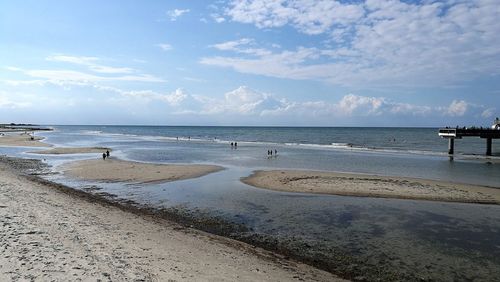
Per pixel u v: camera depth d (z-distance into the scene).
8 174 25.52
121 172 29.06
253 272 9.48
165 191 21.78
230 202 18.98
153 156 45.53
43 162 36.34
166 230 13.34
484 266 11.06
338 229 14.55
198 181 25.41
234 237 13.41
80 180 25.48
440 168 34.31
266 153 51.81
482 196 20.81
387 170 32.69
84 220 13.19
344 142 85.19
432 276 10.33
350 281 9.82
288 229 14.48
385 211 17.44
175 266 9.23
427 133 145.12
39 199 16.47
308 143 81.19
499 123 49.81
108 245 10.40
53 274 8.00
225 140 95.81
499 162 39.75
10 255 8.98
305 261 11.19
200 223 15.17
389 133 146.75
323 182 24.94
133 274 8.34
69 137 105.25
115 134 138.00
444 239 13.49
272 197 20.25
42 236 10.69
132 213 16.17
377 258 11.58
